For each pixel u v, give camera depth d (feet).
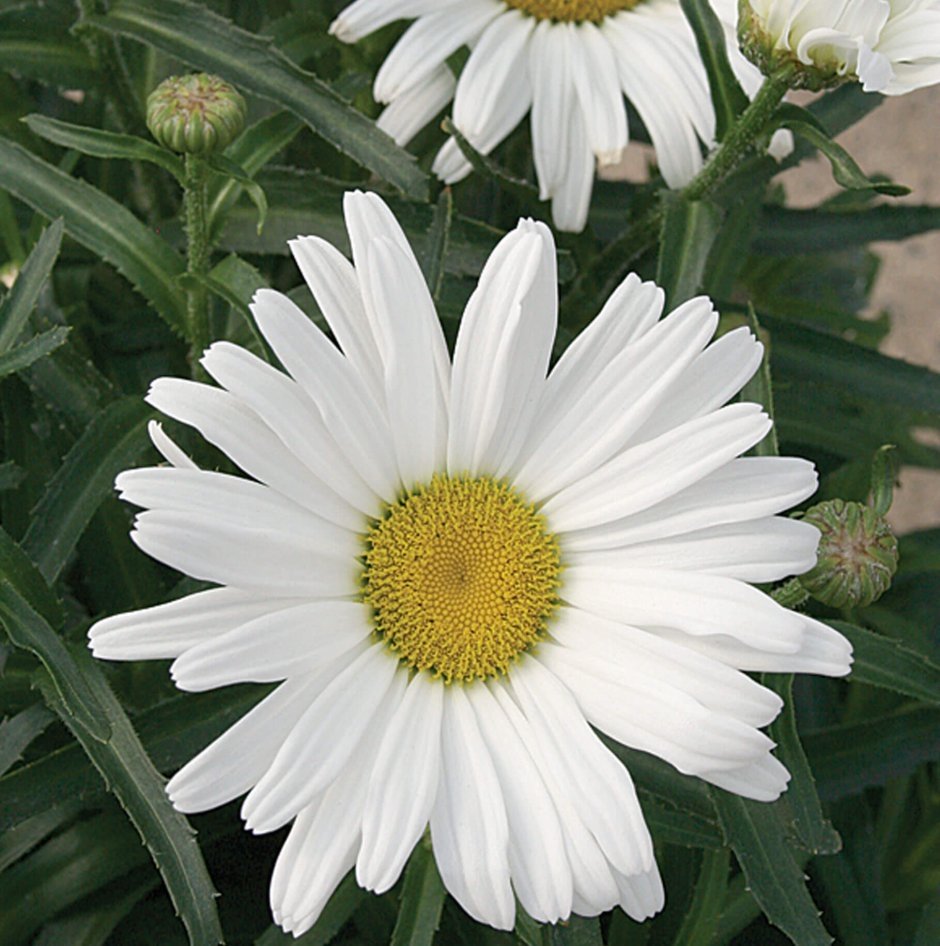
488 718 0.85
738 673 0.81
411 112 1.13
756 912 1.07
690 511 0.84
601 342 0.86
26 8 1.11
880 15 0.92
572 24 1.12
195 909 0.86
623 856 0.80
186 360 1.20
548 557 0.87
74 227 1.00
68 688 0.84
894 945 1.24
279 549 0.80
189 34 1.05
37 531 0.94
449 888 0.80
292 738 0.78
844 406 1.39
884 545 0.85
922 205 1.22
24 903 1.00
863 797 1.15
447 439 0.87
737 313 1.18
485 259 1.08
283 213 1.09
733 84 1.01
